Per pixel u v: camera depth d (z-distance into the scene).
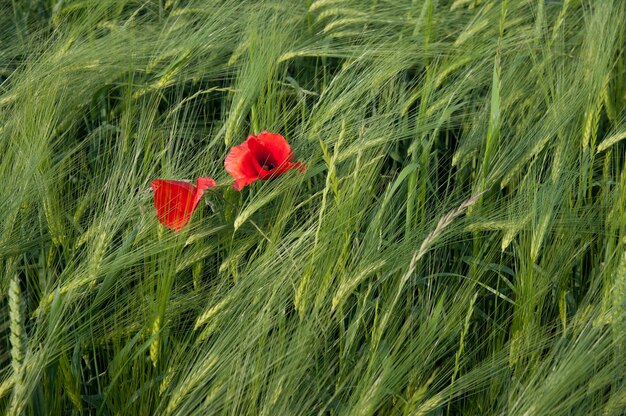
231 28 1.92
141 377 1.57
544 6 1.98
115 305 1.61
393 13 2.01
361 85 1.78
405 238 1.63
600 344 1.53
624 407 1.52
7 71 1.92
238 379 1.51
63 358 1.55
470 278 1.64
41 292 1.63
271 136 1.66
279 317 1.55
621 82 1.88
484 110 1.78
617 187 1.68
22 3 2.08
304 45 1.93
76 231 1.66
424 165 1.68
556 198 1.66
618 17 1.89
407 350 1.55
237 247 1.65
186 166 1.73
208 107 1.94
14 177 1.66
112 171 1.70
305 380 1.56
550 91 1.85
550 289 1.67
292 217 1.70
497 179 1.70
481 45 1.88
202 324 1.59
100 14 1.97
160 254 1.62
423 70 1.94
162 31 1.94
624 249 1.64
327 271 1.57
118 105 1.89
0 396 1.49
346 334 1.57
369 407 1.50
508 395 1.57
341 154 1.68
